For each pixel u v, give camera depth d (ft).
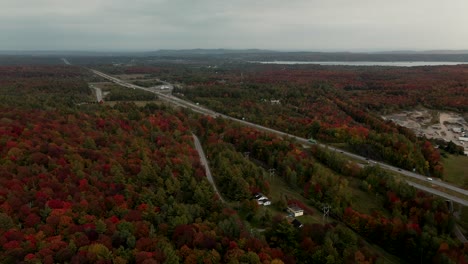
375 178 409.28
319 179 399.24
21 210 263.49
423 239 299.99
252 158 511.40
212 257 239.71
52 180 312.29
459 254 279.28
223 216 303.27
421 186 410.93
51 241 233.14
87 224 259.39
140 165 382.83
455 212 359.66
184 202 340.39
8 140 373.61
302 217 345.72
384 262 282.36
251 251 246.27
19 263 208.95
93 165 361.71
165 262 225.56
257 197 375.25
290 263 256.32
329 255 267.59
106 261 218.38
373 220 337.52
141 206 303.07
